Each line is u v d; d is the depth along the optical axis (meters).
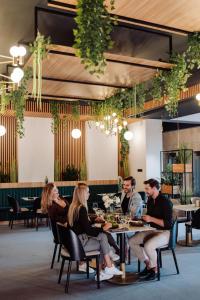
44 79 6.49
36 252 6.33
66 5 3.88
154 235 4.71
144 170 11.09
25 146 10.67
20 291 4.28
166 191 10.04
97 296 4.07
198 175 13.04
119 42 6.09
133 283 4.49
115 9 3.91
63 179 11.16
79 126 11.64
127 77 6.50
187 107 8.94
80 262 5.09
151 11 3.96
